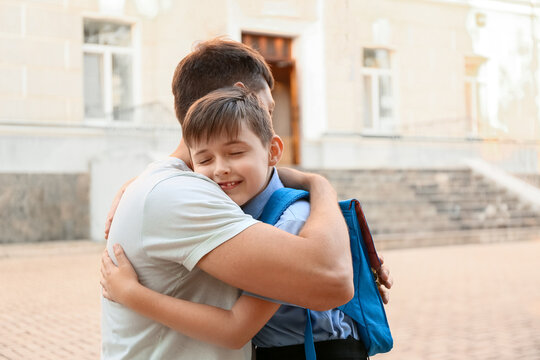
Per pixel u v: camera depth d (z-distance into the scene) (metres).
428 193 14.01
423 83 17.23
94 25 14.05
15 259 10.27
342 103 16.47
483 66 18.06
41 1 13.32
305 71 16.30
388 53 17.06
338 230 1.39
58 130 13.20
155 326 1.43
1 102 12.93
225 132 1.45
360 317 1.55
